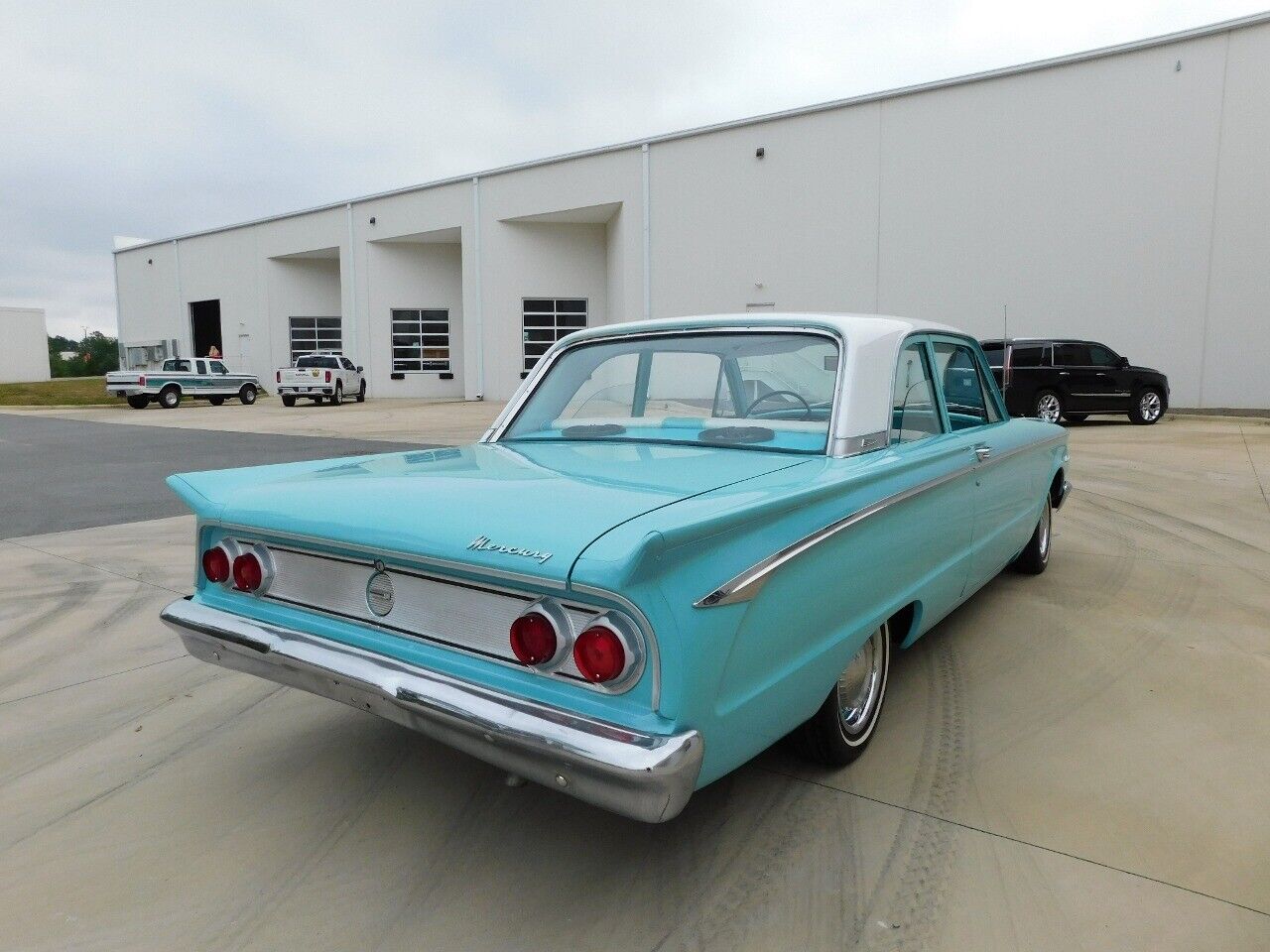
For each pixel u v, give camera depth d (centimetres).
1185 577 491
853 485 224
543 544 174
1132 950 186
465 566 182
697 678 172
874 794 254
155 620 439
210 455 1181
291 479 257
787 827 237
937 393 326
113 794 263
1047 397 1494
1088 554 550
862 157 2030
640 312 2375
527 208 2544
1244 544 575
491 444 316
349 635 217
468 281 2691
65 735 306
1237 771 267
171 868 224
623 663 167
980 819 240
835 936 192
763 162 2153
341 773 276
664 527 165
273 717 321
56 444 1388
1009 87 1852
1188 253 1709
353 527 207
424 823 245
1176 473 897
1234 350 1686
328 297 3394
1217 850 224
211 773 277
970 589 354
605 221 2598
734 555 182
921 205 1972
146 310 3891
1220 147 1658
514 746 176
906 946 189
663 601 167
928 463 277
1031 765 272
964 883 211
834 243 2084
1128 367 1499
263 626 232
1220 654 368
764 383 281
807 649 214
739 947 189
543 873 220
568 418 321
